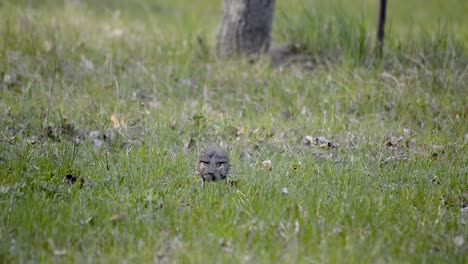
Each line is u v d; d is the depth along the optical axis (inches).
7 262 308.2
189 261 309.4
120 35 683.4
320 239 335.0
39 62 596.1
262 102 565.0
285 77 597.3
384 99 560.4
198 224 349.4
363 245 329.4
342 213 362.0
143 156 440.5
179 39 676.7
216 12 959.0
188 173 421.1
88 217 353.1
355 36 641.6
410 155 468.8
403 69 606.5
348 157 464.1
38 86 556.7
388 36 668.1
